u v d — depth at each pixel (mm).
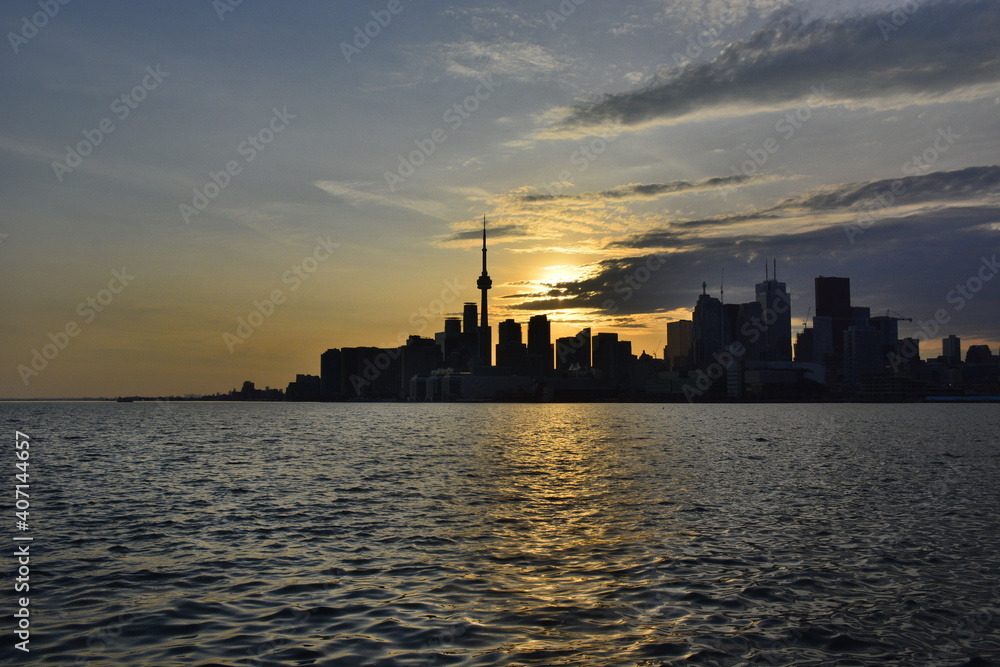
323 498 49500
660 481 60344
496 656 18625
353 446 110625
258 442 120625
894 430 173625
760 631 20688
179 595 24641
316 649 19141
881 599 23953
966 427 192750
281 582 26328
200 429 175000
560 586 25609
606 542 33562
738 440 129000
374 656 18594
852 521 39500
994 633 20609
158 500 48594
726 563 29125
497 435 151375
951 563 29125
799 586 25547
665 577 26844
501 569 28219
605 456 90062
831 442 121438
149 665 18016
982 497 49344
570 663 18141
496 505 46062
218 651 19000
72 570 28406
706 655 18766
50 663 18203
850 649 19297
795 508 44500
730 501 47688
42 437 133625
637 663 18188
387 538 34750
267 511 43594
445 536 35250
